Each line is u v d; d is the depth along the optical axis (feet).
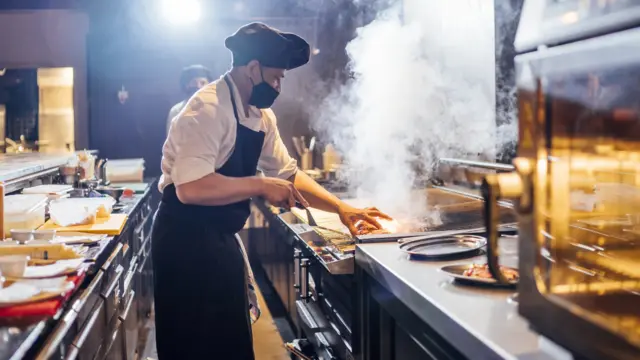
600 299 2.89
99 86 20.21
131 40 19.92
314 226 8.64
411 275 4.94
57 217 8.36
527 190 3.17
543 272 3.13
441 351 4.39
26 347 3.85
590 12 2.66
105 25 19.86
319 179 15.42
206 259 6.68
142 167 18.08
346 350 7.06
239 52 6.50
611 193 2.88
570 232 3.06
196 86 15.23
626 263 2.83
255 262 19.06
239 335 6.91
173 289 6.78
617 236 2.88
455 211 8.36
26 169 9.48
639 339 2.39
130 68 20.20
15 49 20.31
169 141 6.60
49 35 20.39
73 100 20.35
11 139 19.92
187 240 6.69
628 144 2.65
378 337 6.18
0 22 20.18
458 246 5.94
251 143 6.84
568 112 2.94
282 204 6.49
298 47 6.80
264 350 12.17
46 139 20.13
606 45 2.58
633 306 2.81
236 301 6.88
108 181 16.01
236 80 6.66
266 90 6.63
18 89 19.89
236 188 6.14
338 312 7.56
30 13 20.25
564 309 2.91
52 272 5.33
